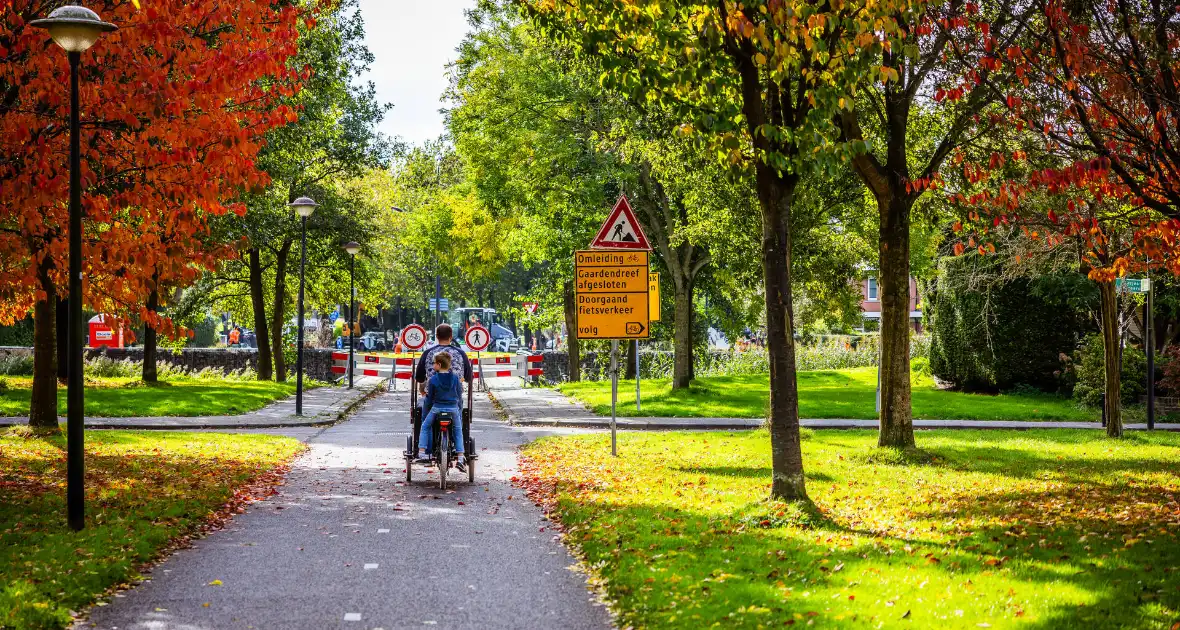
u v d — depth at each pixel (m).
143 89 11.54
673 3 10.41
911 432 16.36
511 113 29.89
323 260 39.91
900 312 16.20
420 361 13.97
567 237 31.83
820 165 10.16
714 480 13.80
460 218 45.09
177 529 10.26
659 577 8.09
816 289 24.58
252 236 30.58
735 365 47.19
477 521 11.14
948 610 6.80
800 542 9.48
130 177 12.27
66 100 11.37
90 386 30.70
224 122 11.98
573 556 9.37
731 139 10.43
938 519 10.77
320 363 50.84
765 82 11.25
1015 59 10.94
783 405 11.04
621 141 25.69
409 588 8.16
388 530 10.61
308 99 26.27
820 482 13.66
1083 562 8.35
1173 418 26.69
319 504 12.25
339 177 36.69
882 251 16.20
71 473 10.03
